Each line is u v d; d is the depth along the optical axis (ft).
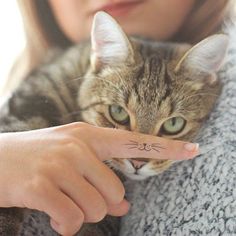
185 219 0.85
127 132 0.81
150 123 1.05
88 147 0.79
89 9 1.35
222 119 0.93
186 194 0.88
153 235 0.89
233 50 1.05
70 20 1.41
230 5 1.27
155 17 1.31
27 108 1.20
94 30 1.13
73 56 1.35
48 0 1.45
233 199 0.79
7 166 0.79
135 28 1.33
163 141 0.80
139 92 1.08
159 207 0.91
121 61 1.13
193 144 0.80
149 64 1.12
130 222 0.96
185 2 1.29
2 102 1.32
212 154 0.88
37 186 0.75
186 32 1.32
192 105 1.08
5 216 0.92
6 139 0.83
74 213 0.75
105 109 1.11
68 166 0.76
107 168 0.79
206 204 0.83
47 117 1.18
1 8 1.79
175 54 1.19
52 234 0.96
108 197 0.79
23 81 1.35
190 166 0.91
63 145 0.79
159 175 0.98
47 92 1.23
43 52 1.53
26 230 0.95
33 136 0.82
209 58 1.09
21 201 0.78
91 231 1.04
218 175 0.84
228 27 1.17
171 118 1.06
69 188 0.75
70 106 1.21
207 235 0.79
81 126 0.83
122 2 1.30
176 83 1.09
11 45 1.74
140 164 1.02
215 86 1.08
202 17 1.30
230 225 0.77
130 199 1.01
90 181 0.78
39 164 0.77
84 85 1.19
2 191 0.79
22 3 1.52
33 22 1.52
